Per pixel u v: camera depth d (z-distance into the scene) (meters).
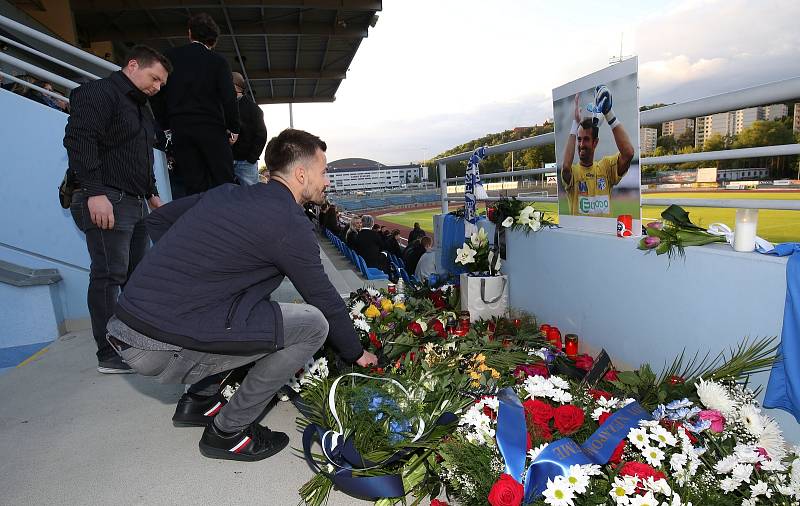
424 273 5.84
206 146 3.55
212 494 1.83
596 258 2.73
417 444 1.83
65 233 3.85
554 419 1.85
